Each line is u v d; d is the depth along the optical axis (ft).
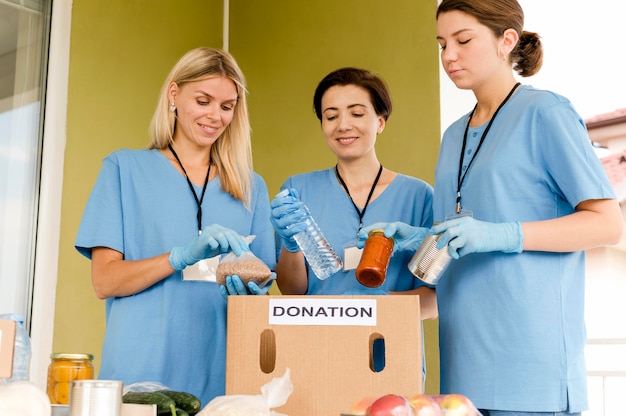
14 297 12.15
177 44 15.02
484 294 6.41
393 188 8.39
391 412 4.26
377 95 8.38
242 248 6.55
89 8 13.48
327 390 5.40
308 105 14.90
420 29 13.76
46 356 12.17
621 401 13.01
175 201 7.50
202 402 7.19
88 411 4.10
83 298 12.76
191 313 7.25
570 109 6.52
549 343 6.15
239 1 16.11
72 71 13.10
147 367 7.06
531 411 6.06
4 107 12.49
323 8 15.03
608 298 13.35
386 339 5.39
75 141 13.01
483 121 7.01
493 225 6.14
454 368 6.55
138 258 7.41
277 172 15.05
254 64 15.71
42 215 12.50
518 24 6.82
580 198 6.24
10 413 4.02
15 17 12.75
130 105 13.94
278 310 5.57
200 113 7.46
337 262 6.98
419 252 6.36
